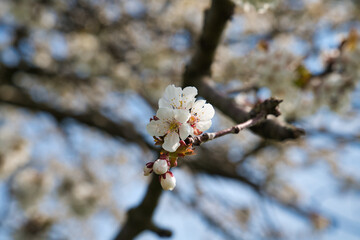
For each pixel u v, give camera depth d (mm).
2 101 4984
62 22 5875
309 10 6211
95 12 5922
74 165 6223
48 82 5750
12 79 5629
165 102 1253
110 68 5492
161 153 1189
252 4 2178
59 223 5328
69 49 5496
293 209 4898
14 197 4805
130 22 6156
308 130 4898
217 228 5738
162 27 6297
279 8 5996
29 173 4934
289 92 2961
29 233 4703
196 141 1174
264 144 5172
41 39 5758
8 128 5359
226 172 4980
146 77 5848
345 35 3012
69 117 5070
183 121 1143
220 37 2377
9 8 5262
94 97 6051
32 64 5484
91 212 5258
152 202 2818
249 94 2674
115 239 3055
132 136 4664
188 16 6395
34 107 5094
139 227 2971
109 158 6773
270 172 6137
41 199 4855
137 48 5957
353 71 2850
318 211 4832
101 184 6207
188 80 2525
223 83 4020
